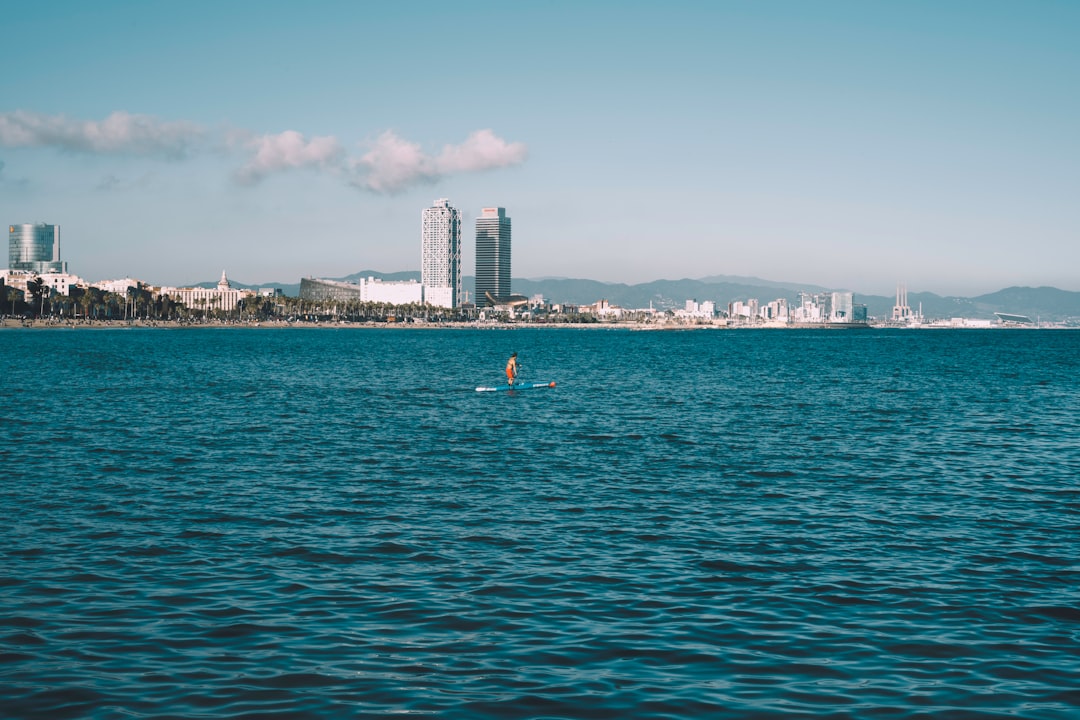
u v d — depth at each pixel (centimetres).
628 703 1838
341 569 2773
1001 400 8850
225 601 2453
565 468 4678
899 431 6306
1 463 4681
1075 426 6656
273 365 14800
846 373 13562
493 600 2481
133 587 2567
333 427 6316
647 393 9419
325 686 1909
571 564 2845
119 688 1889
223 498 3841
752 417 7138
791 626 2292
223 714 1778
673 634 2230
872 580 2694
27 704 1809
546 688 1906
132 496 3862
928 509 3725
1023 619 2358
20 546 2994
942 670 2019
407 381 11212
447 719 1761
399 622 2302
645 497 3934
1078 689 1925
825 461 4959
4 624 2250
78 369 12875
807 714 1797
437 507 3694
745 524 3428
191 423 6469
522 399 8631
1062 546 3125
